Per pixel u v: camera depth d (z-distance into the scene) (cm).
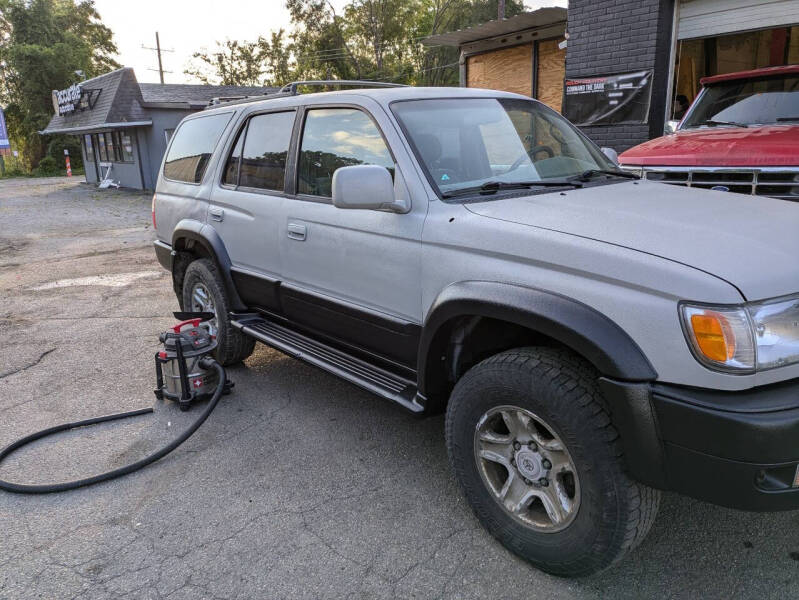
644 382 200
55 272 871
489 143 317
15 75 4553
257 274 398
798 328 198
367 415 389
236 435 365
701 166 473
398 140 293
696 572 243
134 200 2075
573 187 305
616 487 211
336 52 4153
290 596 235
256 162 400
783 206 277
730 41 873
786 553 253
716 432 188
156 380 446
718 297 190
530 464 238
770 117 563
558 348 238
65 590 240
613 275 209
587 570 228
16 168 4441
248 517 286
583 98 942
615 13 876
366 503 295
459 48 1443
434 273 269
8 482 315
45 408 411
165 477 321
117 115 2291
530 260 232
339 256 323
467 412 252
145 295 715
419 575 245
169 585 242
